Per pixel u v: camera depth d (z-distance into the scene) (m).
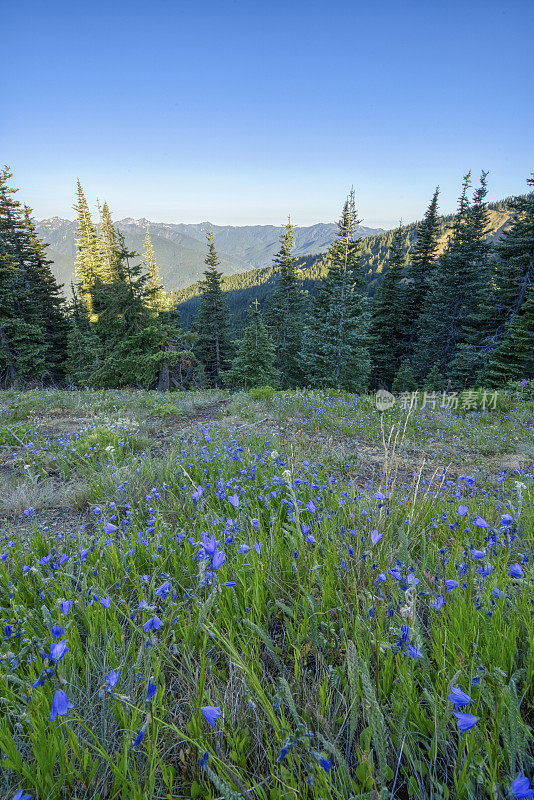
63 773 1.19
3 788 1.20
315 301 31.53
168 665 1.67
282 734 1.21
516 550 2.35
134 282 20.95
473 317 25.66
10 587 2.10
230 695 1.50
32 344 24.81
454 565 2.17
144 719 1.33
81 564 2.37
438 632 1.55
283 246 33.97
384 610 1.71
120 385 21.25
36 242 30.03
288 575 2.24
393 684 1.43
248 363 25.12
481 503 3.56
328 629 1.78
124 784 1.15
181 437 6.80
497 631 1.54
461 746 1.14
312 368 26.94
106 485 4.18
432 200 36.53
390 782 1.22
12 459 5.78
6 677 1.41
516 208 23.59
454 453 6.91
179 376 23.42
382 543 2.38
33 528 2.96
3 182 27.78
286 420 8.96
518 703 1.23
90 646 1.71
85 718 1.45
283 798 1.07
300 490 3.31
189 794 1.23
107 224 36.06
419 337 33.78
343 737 1.36
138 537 2.63
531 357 19.56
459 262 30.61
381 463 5.89
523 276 23.44
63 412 9.86
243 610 1.96
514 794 0.84
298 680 1.47
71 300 34.59
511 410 11.01
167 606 1.87
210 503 3.39
